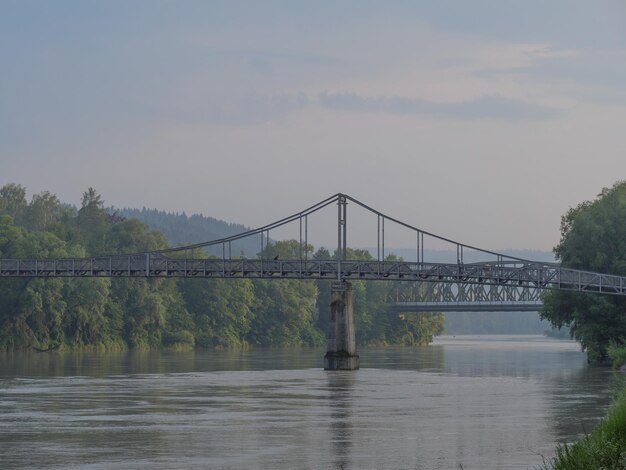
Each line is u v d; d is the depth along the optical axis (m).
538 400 108.38
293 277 194.12
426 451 71.62
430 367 184.00
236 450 72.12
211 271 197.88
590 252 181.88
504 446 73.88
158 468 64.62
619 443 51.59
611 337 178.00
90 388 125.81
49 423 87.56
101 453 70.56
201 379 144.88
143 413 95.62
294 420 90.12
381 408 100.56
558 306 185.12
